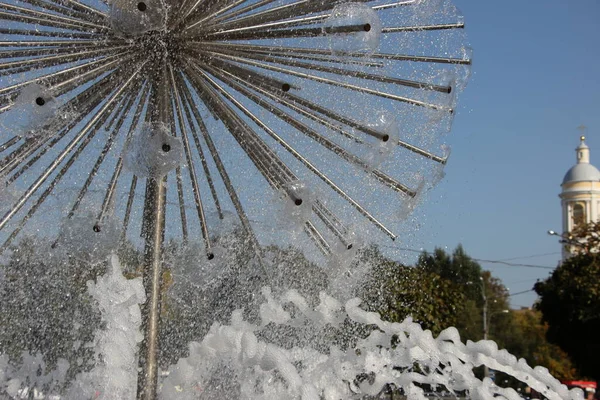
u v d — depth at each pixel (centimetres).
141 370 309
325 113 342
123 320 304
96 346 299
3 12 313
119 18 302
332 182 357
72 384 308
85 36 324
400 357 351
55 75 314
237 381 323
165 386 325
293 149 352
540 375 348
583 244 2812
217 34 330
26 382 337
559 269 2845
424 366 354
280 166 335
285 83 322
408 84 360
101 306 304
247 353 293
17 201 324
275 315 333
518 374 347
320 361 344
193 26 327
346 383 349
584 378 3000
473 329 2883
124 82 330
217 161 359
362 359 348
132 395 308
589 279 2705
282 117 344
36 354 341
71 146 330
